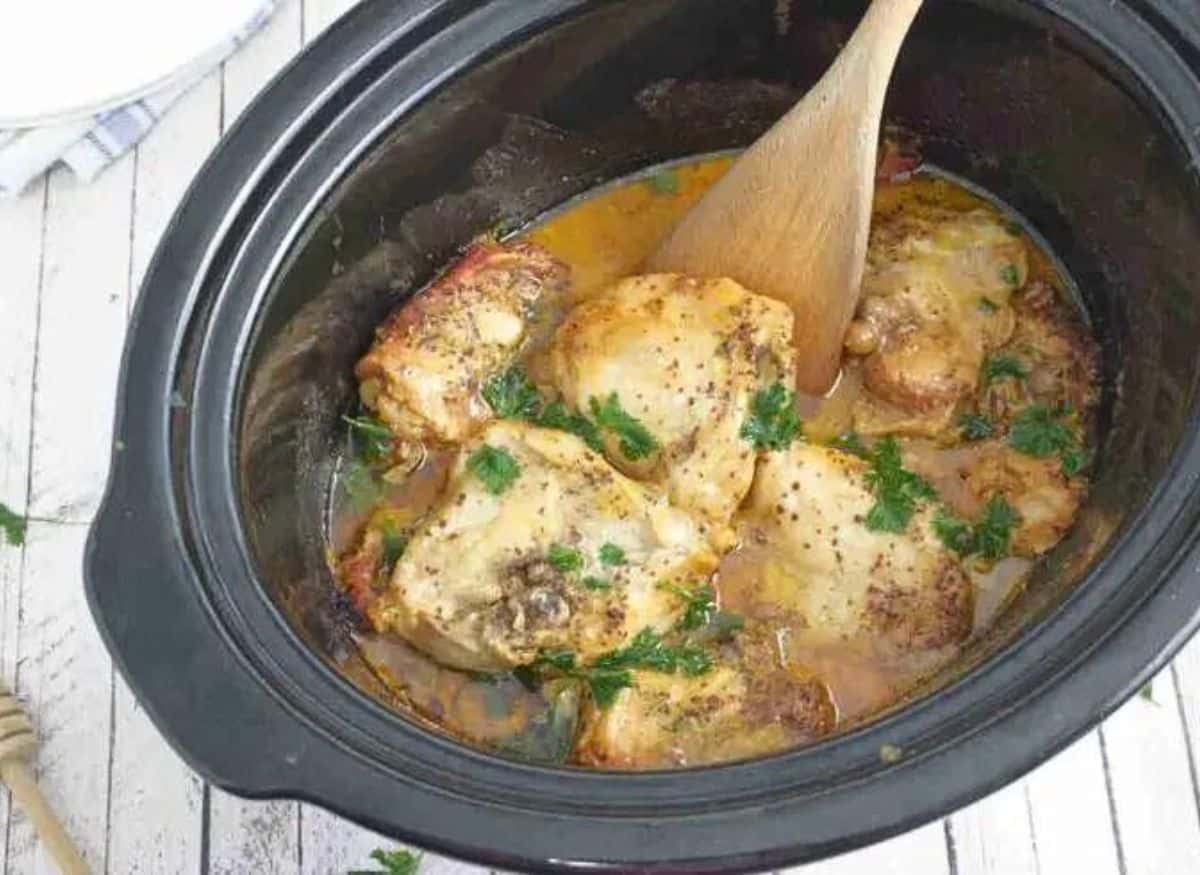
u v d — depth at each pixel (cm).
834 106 46
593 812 36
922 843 51
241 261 44
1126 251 50
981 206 55
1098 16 45
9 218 60
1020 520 48
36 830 51
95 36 59
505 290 52
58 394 58
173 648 37
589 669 46
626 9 49
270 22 62
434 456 51
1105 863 50
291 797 36
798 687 46
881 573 47
